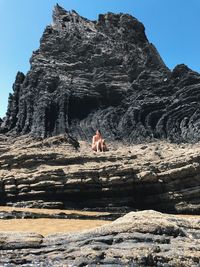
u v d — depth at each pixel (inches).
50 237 962.7
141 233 908.0
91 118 3171.8
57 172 1937.7
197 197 1895.9
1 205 1937.7
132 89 3358.8
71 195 1913.1
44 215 1652.3
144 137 2878.9
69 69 3491.6
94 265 801.6
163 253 834.8
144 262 804.6
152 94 3233.3
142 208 1914.4
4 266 817.5
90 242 892.0
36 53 3646.7
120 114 3189.0
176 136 2874.0
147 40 4025.6
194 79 3272.6
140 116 3063.5
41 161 2039.9
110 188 1900.8
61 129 2989.7
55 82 3324.3
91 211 1855.3
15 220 1558.8
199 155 1940.2
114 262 808.9
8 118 3230.8
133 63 3560.5
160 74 3454.7
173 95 3211.1
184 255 828.0
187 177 1924.2
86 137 2952.8
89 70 3533.5
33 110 3171.8
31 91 3280.0
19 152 2106.3
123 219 962.7
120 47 3747.5
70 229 1355.8
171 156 2036.2
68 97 3181.6
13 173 1999.3
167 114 3063.5
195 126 2896.2
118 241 885.8
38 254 879.1
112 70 3508.9
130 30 3946.9
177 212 1875.0
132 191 1918.1
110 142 2844.5
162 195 1907.0
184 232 937.5
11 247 910.4
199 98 3129.9
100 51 3619.6
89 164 2012.8
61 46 3673.7
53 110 3127.5
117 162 2014.0
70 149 2269.9
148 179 1897.1
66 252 869.8
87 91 3297.2
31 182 1939.0
